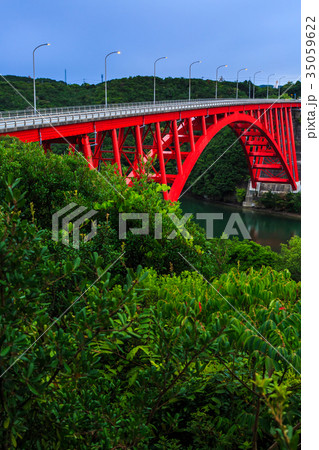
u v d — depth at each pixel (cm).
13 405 272
